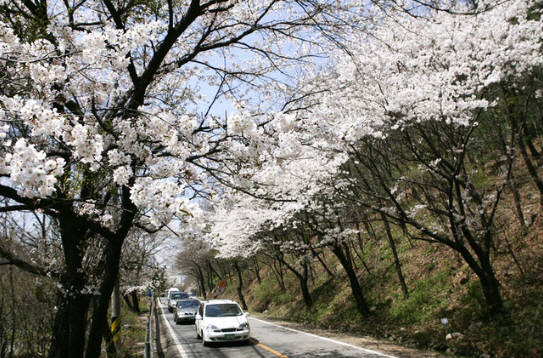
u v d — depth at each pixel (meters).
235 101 3.77
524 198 10.87
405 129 8.73
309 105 5.67
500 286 8.58
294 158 4.06
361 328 11.80
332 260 20.55
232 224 17.02
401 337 9.62
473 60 8.50
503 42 8.38
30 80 3.99
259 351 9.58
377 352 8.38
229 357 9.08
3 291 7.64
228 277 44.19
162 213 3.12
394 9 4.80
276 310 21.56
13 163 2.43
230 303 12.55
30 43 4.19
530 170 9.66
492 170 13.25
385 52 8.87
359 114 8.87
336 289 16.94
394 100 8.14
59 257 7.33
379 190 12.91
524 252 9.12
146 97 6.57
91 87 4.95
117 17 5.37
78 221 4.39
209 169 3.97
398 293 12.32
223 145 4.10
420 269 12.48
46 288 7.56
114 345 9.64
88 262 6.52
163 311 30.77
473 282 9.51
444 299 10.05
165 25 5.43
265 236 17.88
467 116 7.91
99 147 3.04
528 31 8.25
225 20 6.73
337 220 12.95
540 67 8.81
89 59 3.61
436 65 9.43
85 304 5.61
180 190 3.19
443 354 7.70
